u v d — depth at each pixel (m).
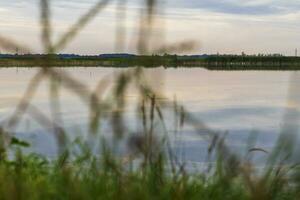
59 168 3.08
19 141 3.61
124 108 2.39
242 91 46.91
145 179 2.75
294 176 2.77
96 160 3.04
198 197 2.77
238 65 147.25
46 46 2.20
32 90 2.35
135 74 2.32
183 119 2.61
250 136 3.09
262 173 2.56
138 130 2.55
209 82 68.06
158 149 2.69
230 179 2.80
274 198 2.74
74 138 2.97
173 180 2.75
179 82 67.31
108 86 2.33
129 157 2.67
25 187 2.59
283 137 2.69
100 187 2.77
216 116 23.39
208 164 3.11
